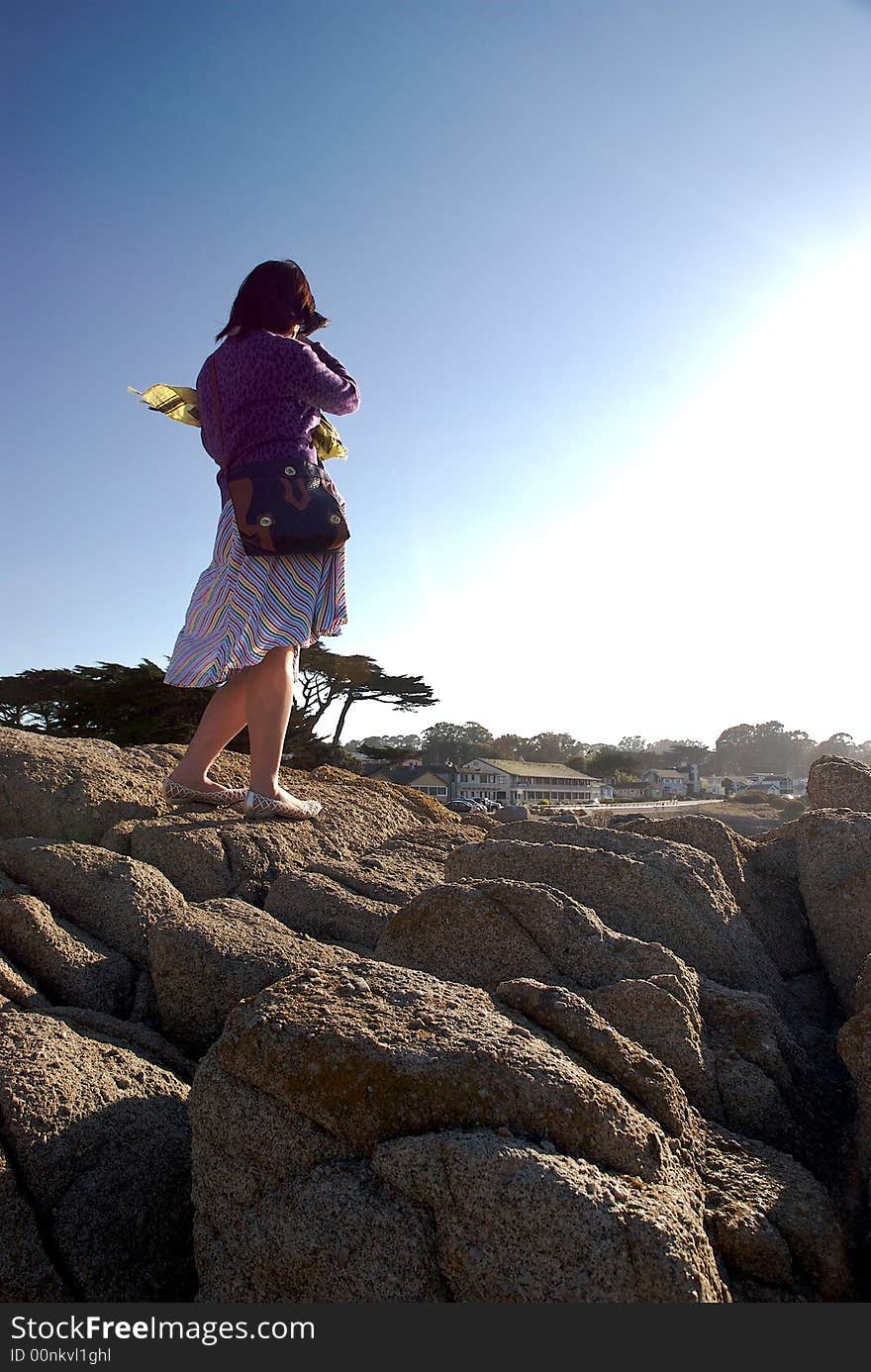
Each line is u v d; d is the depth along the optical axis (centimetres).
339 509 364
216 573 367
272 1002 182
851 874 304
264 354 358
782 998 293
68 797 382
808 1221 174
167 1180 192
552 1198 146
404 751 4044
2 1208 171
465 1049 167
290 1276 154
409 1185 154
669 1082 193
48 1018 224
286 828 378
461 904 253
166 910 297
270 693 377
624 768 12450
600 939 248
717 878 308
